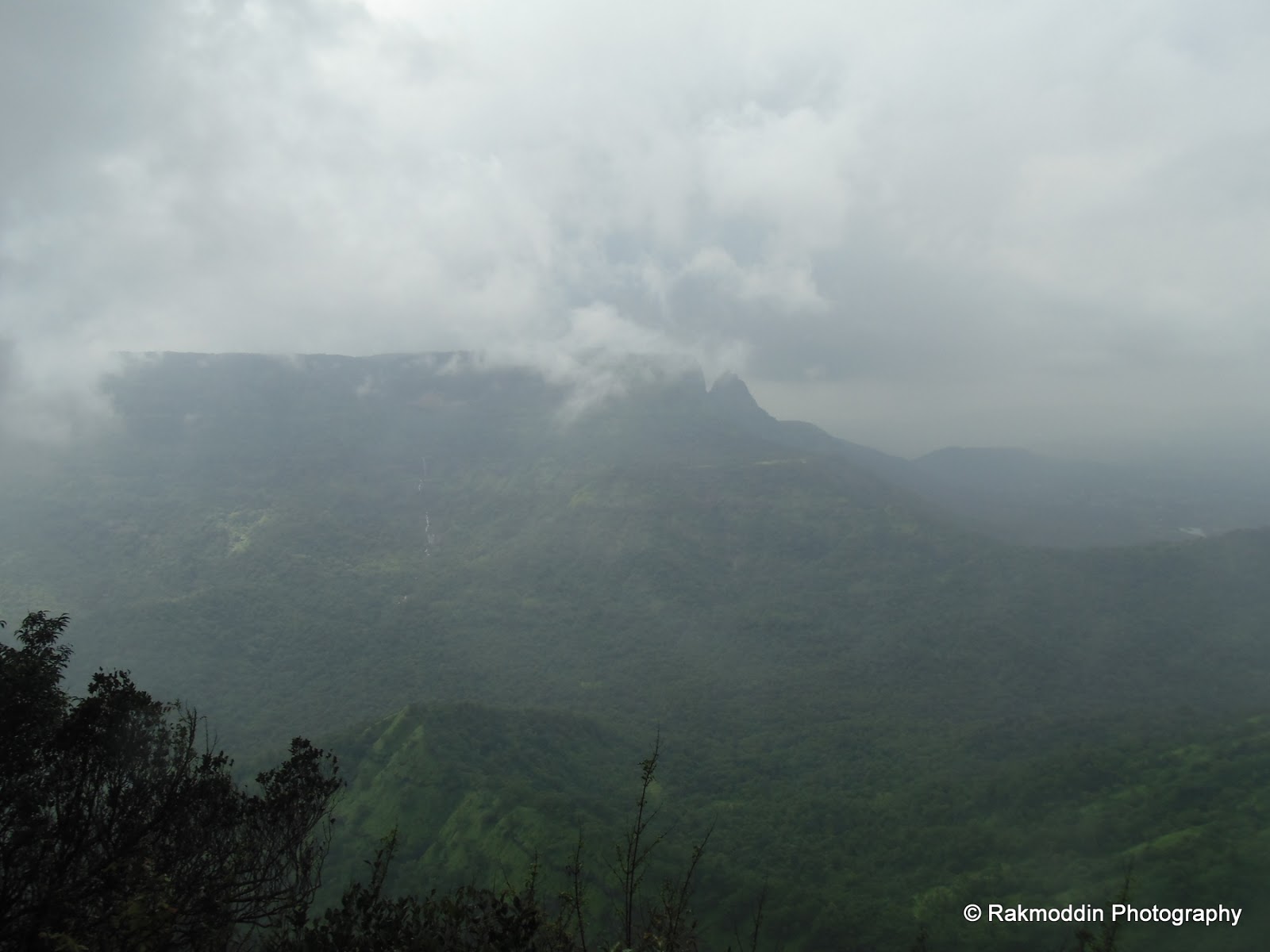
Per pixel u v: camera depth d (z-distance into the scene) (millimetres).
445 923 9859
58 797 11180
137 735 12109
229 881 11570
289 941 10570
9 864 10398
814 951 42812
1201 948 36625
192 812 12062
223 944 11219
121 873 10586
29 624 12234
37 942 9797
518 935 9195
